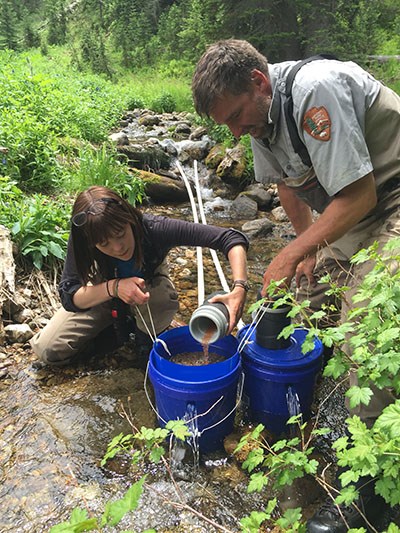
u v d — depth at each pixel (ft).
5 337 8.39
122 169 16.08
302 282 7.52
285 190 7.67
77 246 6.61
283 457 4.08
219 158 20.98
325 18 33.45
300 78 5.38
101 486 5.64
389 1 56.59
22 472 5.82
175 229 7.00
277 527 5.13
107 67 66.74
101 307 7.67
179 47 65.10
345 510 4.97
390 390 4.78
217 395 5.62
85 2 102.83
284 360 5.98
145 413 6.82
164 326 7.89
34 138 15.03
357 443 3.33
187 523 5.20
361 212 5.42
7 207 11.17
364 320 4.15
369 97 5.59
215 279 11.69
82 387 7.41
